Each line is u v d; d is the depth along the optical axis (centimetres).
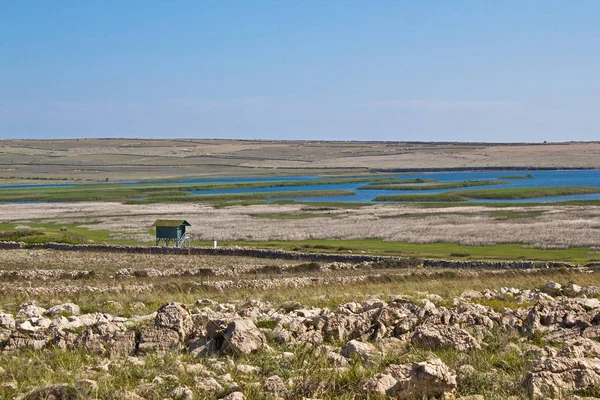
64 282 3631
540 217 8594
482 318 1588
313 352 1334
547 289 2380
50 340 1486
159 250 5606
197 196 14875
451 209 10250
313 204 12106
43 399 1074
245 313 1797
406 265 4534
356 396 1088
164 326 1495
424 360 1236
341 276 3653
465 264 4456
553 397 1061
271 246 6391
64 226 8725
